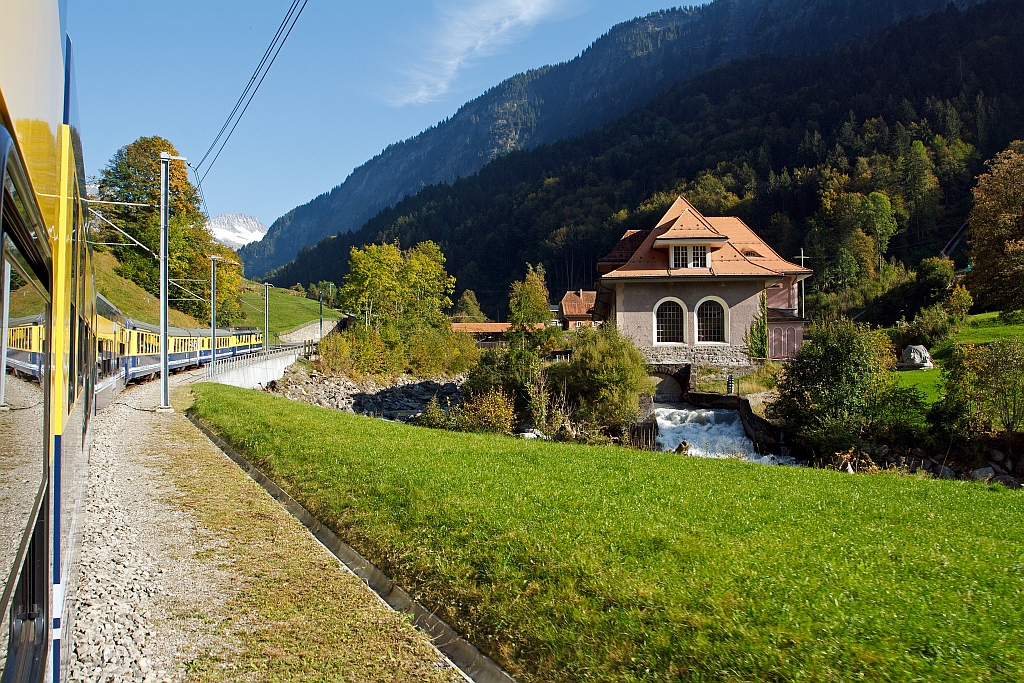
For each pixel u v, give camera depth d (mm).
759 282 40188
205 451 18094
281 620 7609
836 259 94562
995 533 9008
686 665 5617
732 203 127375
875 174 107250
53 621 4051
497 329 97500
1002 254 40125
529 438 19891
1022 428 21719
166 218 26812
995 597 6410
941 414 22828
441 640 7309
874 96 145375
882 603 6258
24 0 3127
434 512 9977
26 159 3195
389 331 63688
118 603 7828
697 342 40406
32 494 3291
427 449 15328
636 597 6660
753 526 9047
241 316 99250
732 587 6719
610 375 30828
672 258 40562
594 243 142375
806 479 13258
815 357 26156
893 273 90500
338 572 9141
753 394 36188
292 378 54375
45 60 3986
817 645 5488
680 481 12266
